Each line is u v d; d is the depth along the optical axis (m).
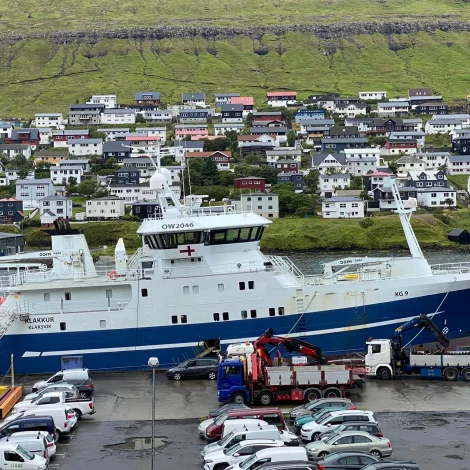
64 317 73.81
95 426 58.16
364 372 65.06
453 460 48.88
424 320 71.62
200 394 66.31
